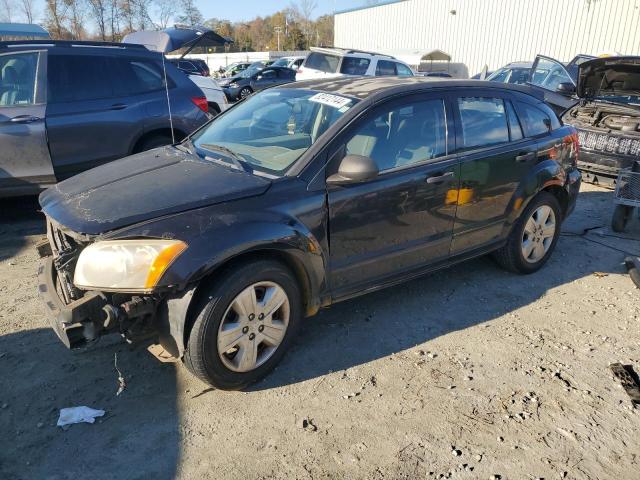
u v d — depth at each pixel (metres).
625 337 3.72
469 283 4.50
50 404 2.89
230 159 3.42
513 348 3.54
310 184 3.14
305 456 2.57
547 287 4.49
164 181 3.11
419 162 3.66
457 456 2.59
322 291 3.29
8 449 2.57
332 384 3.11
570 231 5.95
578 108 7.74
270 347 3.10
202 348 2.76
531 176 4.36
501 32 24.34
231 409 2.88
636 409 2.97
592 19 20.86
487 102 4.20
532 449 2.65
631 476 2.51
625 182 5.64
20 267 4.64
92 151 5.76
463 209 3.94
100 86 5.83
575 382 3.19
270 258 2.98
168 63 6.44
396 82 3.87
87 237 2.68
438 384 3.13
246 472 2.47
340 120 3.36
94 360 3.27
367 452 2.60
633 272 4.65
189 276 2.62
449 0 26.58
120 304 2.67
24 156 5.41
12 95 5.42
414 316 3.92
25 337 3.51
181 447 2.61
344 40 34.22
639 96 7.38
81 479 2.42
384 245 3.53
